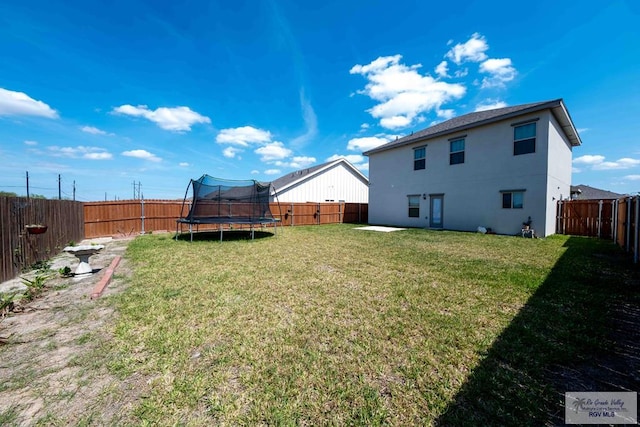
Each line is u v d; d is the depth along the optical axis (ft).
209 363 7.21
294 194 64.28
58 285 14.08
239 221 32.86
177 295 12.60
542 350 7.77
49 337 8.64
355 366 7.08
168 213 42.32
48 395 5.96
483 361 7.30
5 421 5.20
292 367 7.02
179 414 5.44
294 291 13.19
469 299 12.01
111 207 37.01
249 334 8.84
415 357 7.50
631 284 13.80
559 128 36.42
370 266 18.22
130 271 17.04
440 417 5.36
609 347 7.92
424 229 43.24
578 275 15.48
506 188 35.55
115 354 7.63
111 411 5.51
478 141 38.60
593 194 68.95
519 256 21.18
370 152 56.03
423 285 14.06
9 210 15.24
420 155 47.14
